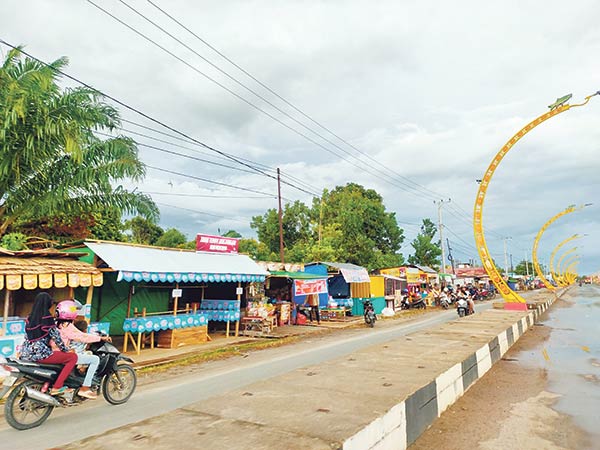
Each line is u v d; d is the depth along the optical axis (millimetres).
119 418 5914
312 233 43094
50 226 15094
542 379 7727
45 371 5684
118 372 6703
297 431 3373
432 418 5156
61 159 12094
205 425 3537
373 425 3625
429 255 51375
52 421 5816
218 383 8039
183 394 7219
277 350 12594
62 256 10742
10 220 11906
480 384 7320
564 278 108625
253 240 40875
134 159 12734
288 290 21297
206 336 14266
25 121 10391
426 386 5094
